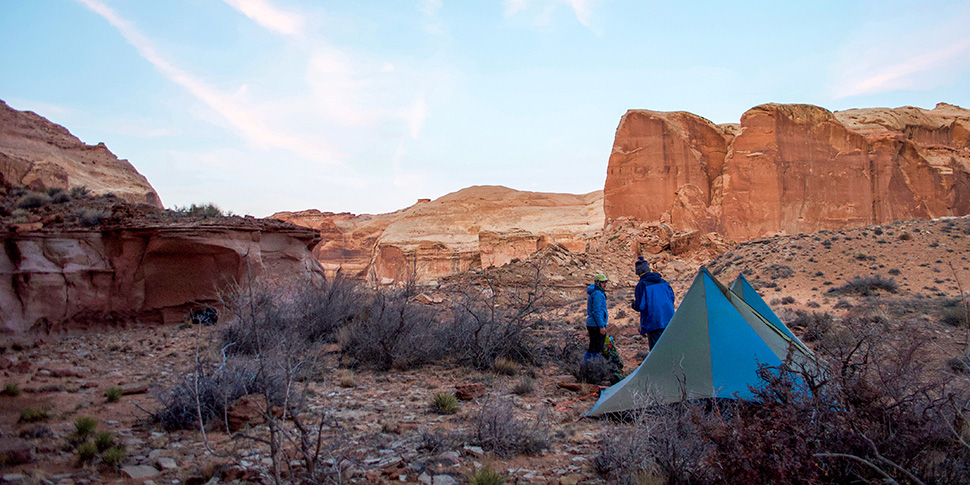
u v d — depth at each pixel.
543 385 8.67
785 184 71.81
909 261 28.69
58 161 61.00
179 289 15.23
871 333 5.28
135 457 4.83
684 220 71.44
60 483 4.13
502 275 30.97
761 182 71.44
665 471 4.11
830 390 3.79
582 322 16.23
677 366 6.40
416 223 163.12
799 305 22.00
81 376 8.80
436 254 104.75
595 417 6.47
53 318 13.27
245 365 6.76
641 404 5.28
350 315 12.31
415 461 4.80
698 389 6.09
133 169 75.12
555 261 36.28
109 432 5.29
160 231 14.88
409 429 5.89
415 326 10.65
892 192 73.62
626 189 75.19
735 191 71.94
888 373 4.14
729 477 3.48
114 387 7.79
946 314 14.01
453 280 30.66
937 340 9.61
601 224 136.25
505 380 8.90
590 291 9.15
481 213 168.88
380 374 9.12
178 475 4.41
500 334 10.22
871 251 31.48
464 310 11.25
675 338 6.64
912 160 76.88
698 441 4.16
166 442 5.29
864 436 3.13
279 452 3.61
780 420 3.49
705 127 77.50
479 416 5.79
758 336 6.44
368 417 6.49
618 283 34.47
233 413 5.81
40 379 8.41
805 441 3.35
